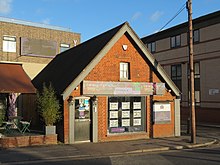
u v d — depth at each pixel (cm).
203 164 1113
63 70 1931
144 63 1872
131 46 1833
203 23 3170
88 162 1168
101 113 1706
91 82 1667
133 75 1825
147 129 1856
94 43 1922
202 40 3184
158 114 1895
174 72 3612
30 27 3097
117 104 1777
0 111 1717
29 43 3075
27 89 1789
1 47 2925
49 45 3200
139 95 1833
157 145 1583
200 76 3216
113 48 1769
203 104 3161
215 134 2167
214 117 3012
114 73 1764
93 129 1669
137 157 1280
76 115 1647
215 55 3016
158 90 1891
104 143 1638
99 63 1716
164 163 1137
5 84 1762
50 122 1589
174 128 1958
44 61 3156
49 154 1316
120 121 1778
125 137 1775
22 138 1500
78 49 2117
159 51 3828
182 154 1356
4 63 1983
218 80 2975
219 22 2980
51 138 1573
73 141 1620
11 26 2991
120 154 1365
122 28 1759
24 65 2786
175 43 3597
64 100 1609
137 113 1842
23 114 2189
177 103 1980
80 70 1656
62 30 3334
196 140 1812
